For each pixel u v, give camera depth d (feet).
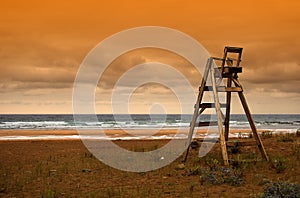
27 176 37.81
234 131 119.44
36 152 57.93
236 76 40.63
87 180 35.88
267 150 46.60
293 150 45.39
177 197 28.71
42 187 33.14
